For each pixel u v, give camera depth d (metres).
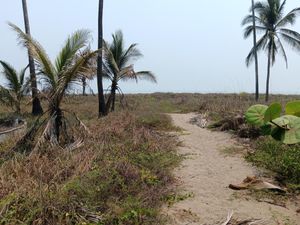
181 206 6.22
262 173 8.09
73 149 9.09
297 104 4.00
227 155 9.92
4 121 17.19
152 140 10.72
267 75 29.42
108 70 20.02
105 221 5.30
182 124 15.67
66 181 6.52
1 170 7.19
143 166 8.06
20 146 9.55
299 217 5.84
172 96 37.69
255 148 10.27
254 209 6.13
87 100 27.91
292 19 28.89
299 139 3.66
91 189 6.07
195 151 10.51
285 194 6.82
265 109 3.88
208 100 25.08
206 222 5.61
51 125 9.59
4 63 19.38
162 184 7.17
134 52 21.83
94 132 10.90
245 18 29.84
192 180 7.70
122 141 10.33
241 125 12.73
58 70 9.95
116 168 7.25
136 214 5.52
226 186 7.32
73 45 10.08
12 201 5.47
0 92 19.81
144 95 39.72
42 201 5.39
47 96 10.02
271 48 29.39
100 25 18.27
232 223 5.57
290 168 7.75
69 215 5.24
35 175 6.88
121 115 15.33
